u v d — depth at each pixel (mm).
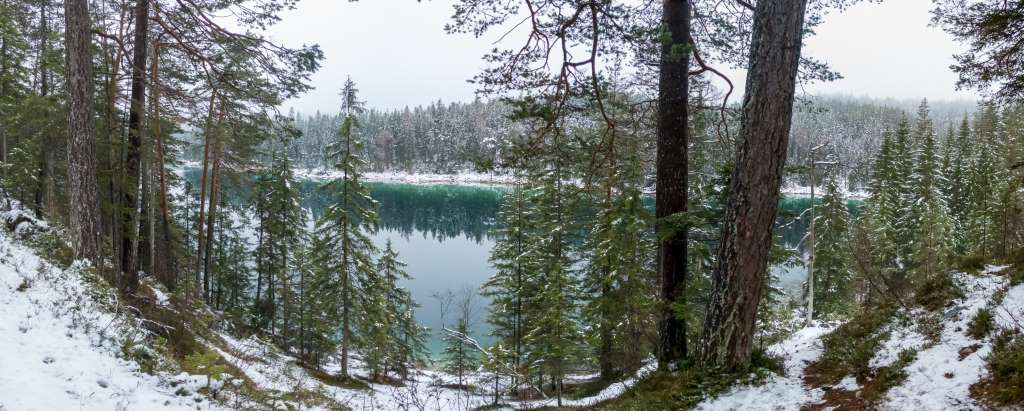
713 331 6766
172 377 6938
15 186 21156
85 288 8867
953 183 38844
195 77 15633
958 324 6176
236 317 24281
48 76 22547
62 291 8125
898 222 34406
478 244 69312
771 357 7262
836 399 5652
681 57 7438
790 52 5914
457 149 132125
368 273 21375
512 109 8125
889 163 42375
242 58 13469
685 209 8242
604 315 12664
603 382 13398
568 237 18609
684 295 8148
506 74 7883
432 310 41188
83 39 10367
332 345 25000
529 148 8945
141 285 14570
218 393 7090
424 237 73250
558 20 7516
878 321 7379
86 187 10469
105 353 6613
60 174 22453
